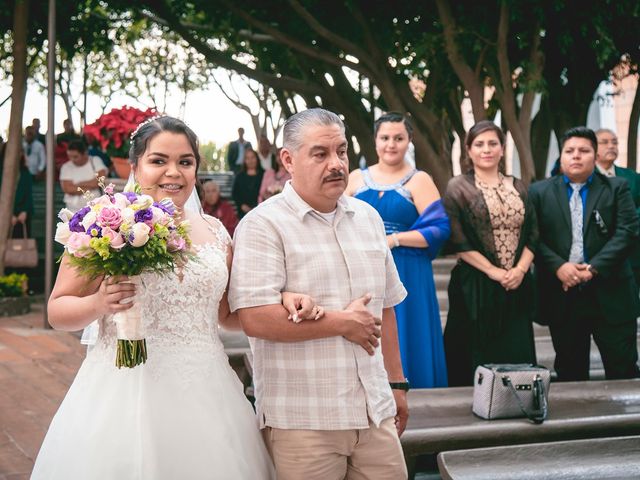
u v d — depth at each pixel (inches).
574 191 193.6
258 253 101.2
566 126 484.4
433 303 182.7
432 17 438.6
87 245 92.7
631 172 246.2
